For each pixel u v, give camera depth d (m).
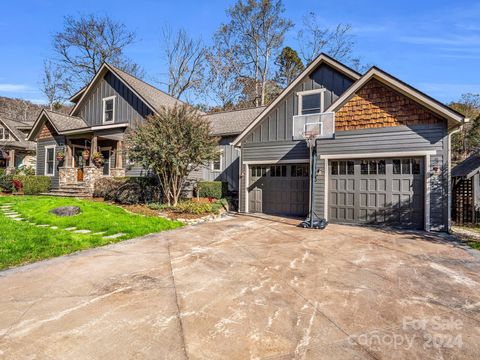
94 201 11.77
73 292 3.51
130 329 2.65
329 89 10.80
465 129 23.20
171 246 5.82
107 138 14.35
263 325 2.72
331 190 9.14
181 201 11.38
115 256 5.07
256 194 11.57
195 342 2.44
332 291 3.56
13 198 12.34
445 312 3.03
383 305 3.18
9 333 2.59
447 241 6.46
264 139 11.41
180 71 28.67
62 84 28.72
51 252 5.12
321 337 2.53
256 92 27.03
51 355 2.28
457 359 2.24
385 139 8.25
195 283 3.81
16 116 37.88
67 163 14.88
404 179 8.14
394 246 5.95
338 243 6.18
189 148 9.75
